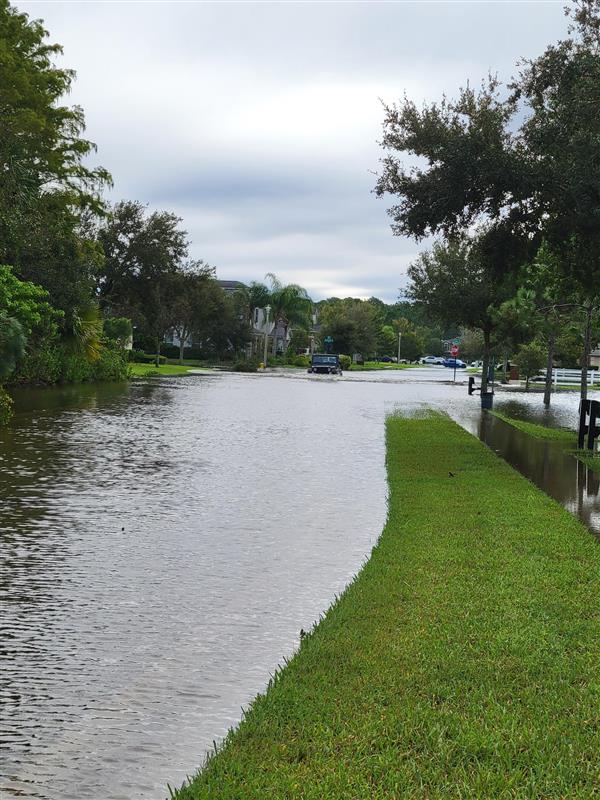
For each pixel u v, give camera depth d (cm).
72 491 1222
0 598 708
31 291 2961
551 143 1592
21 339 2452
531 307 2895
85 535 946
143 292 6962
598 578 747
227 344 8894
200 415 2614
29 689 520
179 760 430
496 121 1659
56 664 562
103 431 2059
